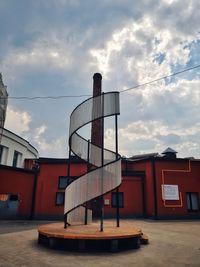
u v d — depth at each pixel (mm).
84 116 8195
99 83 16844
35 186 17078
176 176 17484
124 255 5574
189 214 16703
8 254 5477
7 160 23734
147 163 18141
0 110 24672
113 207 17172
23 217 16047
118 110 8352
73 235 5883
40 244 6668
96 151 9922
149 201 17219
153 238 8000
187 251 6051
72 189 7480
